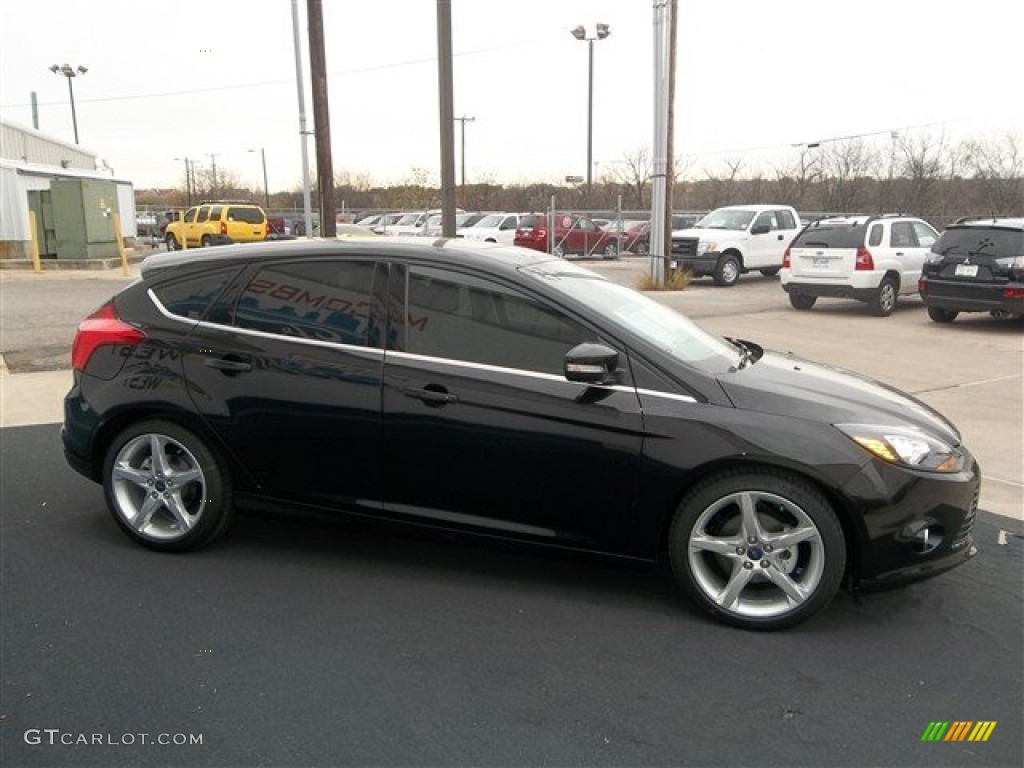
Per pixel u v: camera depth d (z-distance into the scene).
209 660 3.34
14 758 2.74
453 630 3.60
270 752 2.79
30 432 6.67
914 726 2.98
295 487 4.14
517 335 3.85
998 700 3.15
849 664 3.38
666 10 17.50
